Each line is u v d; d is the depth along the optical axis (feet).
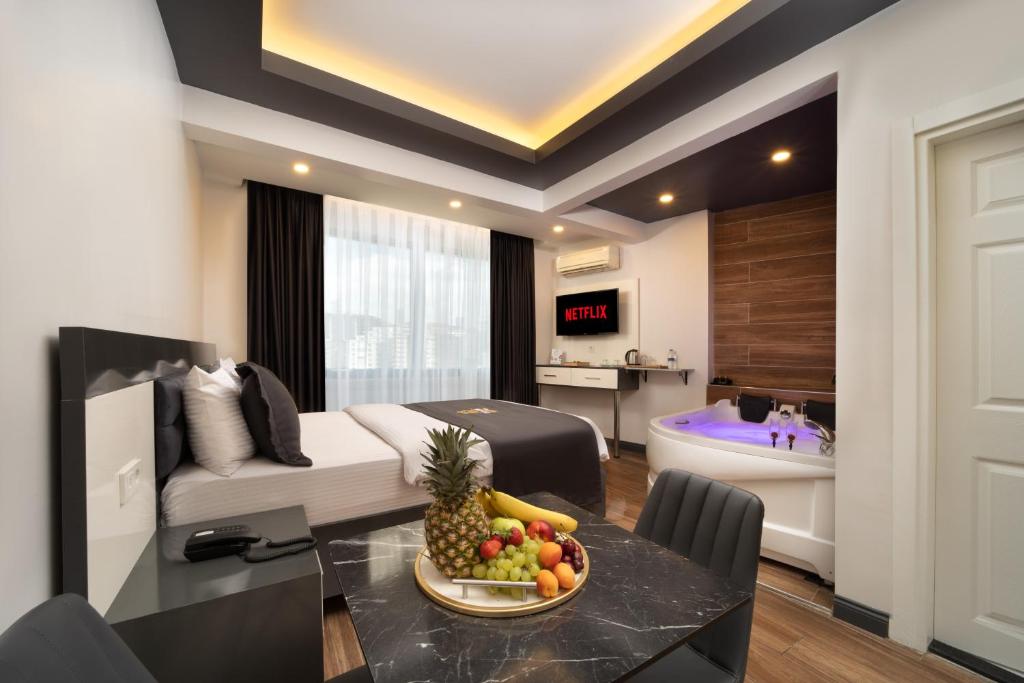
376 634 2.52
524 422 8.76
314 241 12.78
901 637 5.31
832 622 5.80
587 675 2.20
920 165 5.21
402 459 6.12
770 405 11.87
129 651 1.88
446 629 2.57
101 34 3.62
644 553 3.58
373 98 7.80
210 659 3.46
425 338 14.84
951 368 5.22
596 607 2.81
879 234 5.51
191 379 5.29
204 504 4.87
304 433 7.47
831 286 11.41
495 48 7.09
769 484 7.48
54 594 2.74
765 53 6.28
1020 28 4.49
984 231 5.01
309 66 7.13
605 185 9.95
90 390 2.88
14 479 2.29
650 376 15.25
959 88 4.87
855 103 5.73
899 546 5.32
